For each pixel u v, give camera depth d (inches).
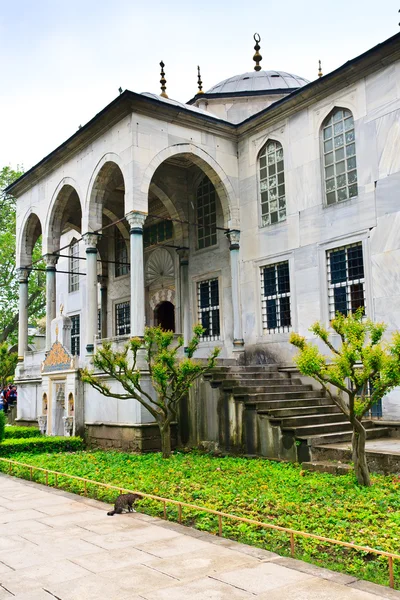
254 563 211.9
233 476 377.1
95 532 264.1
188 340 714.8
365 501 292.5
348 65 532.7
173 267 759.1
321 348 554.3
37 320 1309.1
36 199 775.7
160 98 631.8
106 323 889.5
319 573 199.8
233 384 510.9
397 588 186.5
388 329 492.4
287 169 609.0
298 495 311.0
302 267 584.1
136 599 179.3
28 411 751.7
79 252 974.4
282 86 823.1
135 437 527.2
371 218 518.6
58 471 434.3
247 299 644.1
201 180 729.6
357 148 535.2
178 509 290.4
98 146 633.6
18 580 200.4
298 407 484.1
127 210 574.2
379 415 496.1
